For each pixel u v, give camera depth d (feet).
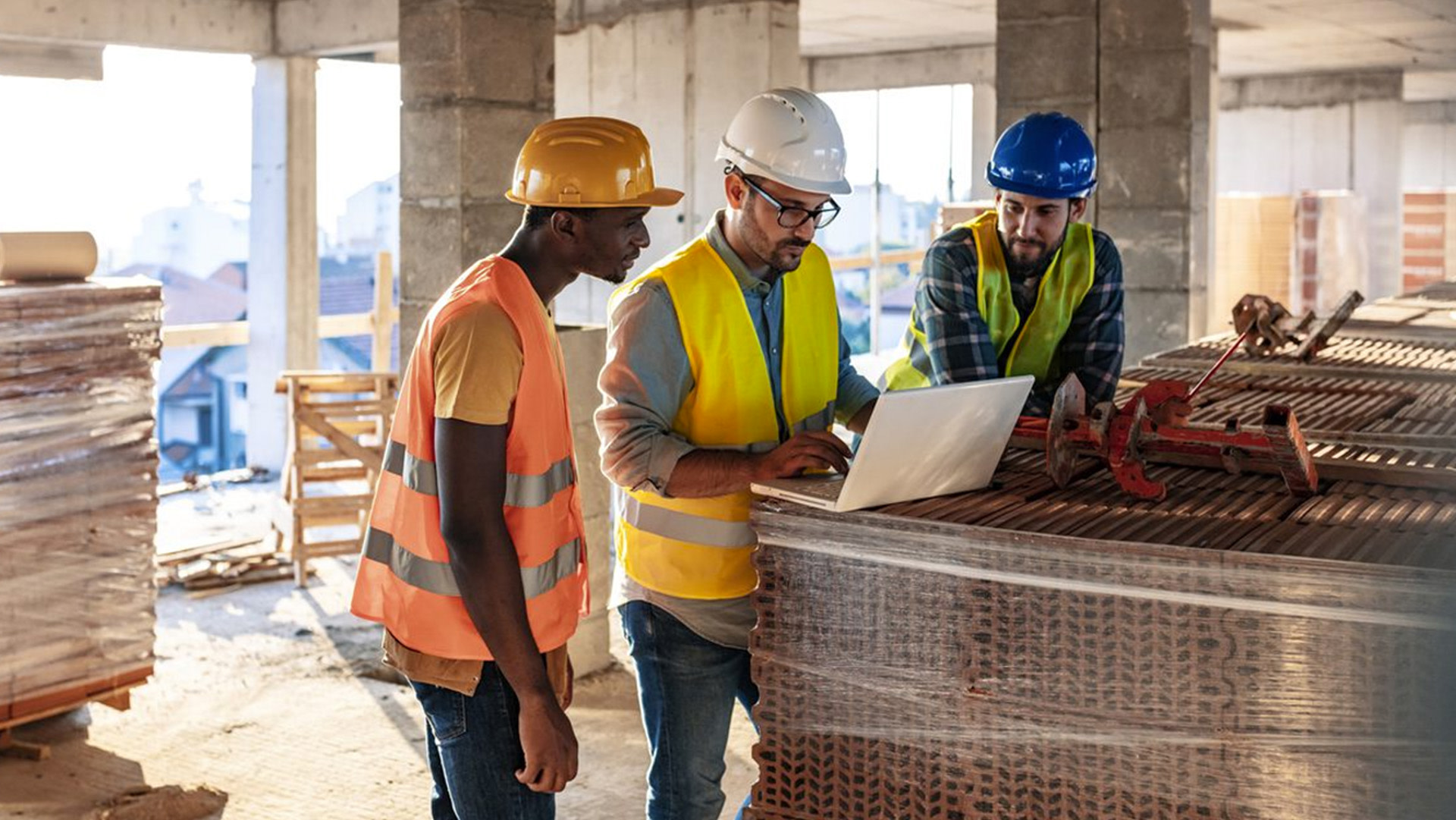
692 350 7.23
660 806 7.68
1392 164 50.60
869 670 5.71
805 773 5.94
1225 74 52.08
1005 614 5.36
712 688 7.54
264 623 18.53
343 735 14.32
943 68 46.24
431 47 15.38
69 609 13.62
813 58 48.62
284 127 30.68
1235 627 4.90
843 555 5.72
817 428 7.84
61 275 13.74
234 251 52.49
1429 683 4.62
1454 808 4.63
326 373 20.83
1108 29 21.30
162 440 43.96
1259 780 4.93
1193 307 21.66
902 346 9.53
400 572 6.61
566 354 15.43
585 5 25.70
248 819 12.21
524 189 6.72
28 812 12.25
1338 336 13.43
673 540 7.38
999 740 5.43
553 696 6.44
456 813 7.00
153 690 15.66
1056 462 6.27
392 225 55.01
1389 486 6.49
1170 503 6.04
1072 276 8.66
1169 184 21.20
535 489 6.57
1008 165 8.08
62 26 25.98
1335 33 40.19
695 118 24.63
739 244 7.32
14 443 12.98
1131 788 5.17
